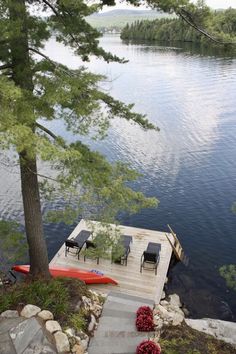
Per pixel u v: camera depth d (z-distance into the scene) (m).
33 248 11.41
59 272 15.84
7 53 8.60
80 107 8.65
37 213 10.92
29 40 9.09
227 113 42.09
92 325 9.95
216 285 17.48
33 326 9.17
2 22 7.82
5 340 8.85
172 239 19.34
